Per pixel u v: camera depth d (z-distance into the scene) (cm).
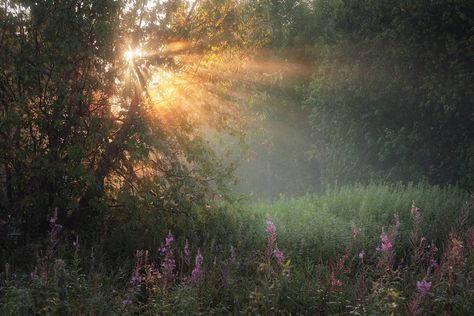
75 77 773
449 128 1540
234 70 866
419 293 465
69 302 480
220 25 813
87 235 775
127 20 762
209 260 664
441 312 491
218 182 851
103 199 789
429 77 1528
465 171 1477
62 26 739
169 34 787
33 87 739
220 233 799
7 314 457
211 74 850
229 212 897
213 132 889
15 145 747
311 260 714
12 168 769
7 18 716
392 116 1714
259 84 906
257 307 479
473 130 1493
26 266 673
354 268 689
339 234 798
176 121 822
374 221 986
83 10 739
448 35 1477
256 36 857
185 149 823
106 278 610
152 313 502
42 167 729
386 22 1709
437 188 1353
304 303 510
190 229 774
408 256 809
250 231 796
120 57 745
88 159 790
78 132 776
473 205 1016
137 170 823
